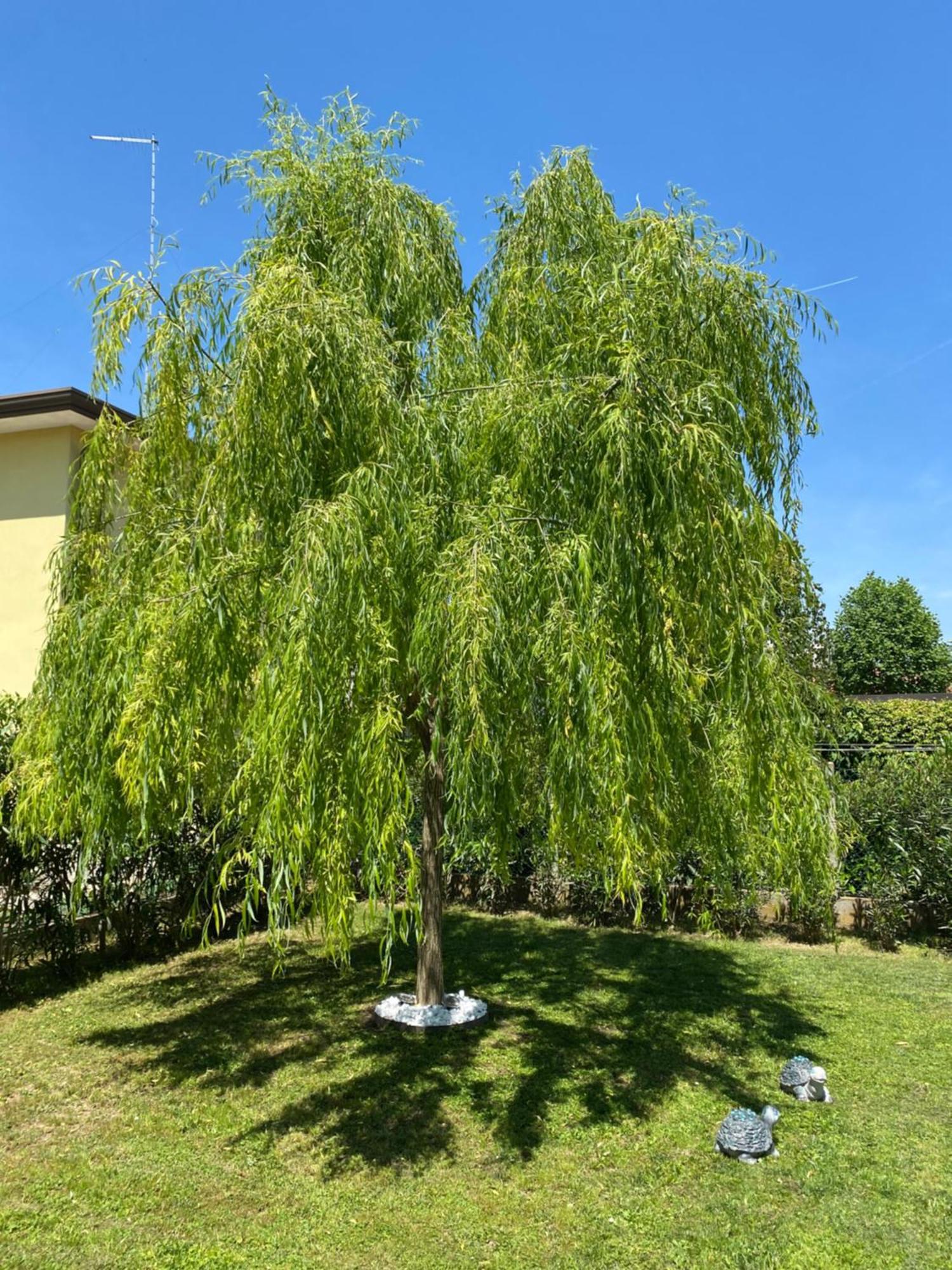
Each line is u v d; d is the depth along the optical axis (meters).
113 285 4.41
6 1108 4.45
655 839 4.03
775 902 8.70
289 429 3.73
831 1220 3.46
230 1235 3.32
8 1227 3.34
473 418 4.42
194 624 3.62
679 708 3.81
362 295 4.72
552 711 3.62
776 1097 4.66
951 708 13.12
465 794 3.56
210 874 4.07
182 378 4.31
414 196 5.41
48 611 4.85
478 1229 3.38
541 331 4.80
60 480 9.59
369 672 3.39
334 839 3.23
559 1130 4.25
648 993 6.52
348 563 3.31
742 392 4.57
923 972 7.15
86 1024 5.74
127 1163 3.88
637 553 3.47
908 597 27.05
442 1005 5.83
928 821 7.99
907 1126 4.30
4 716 6.05
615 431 3.40
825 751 9.57
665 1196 3.64
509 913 9.41
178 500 4.56
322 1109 4.45
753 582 3.74
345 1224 3.41
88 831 4.40
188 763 4.11
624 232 4.79
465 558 3.55
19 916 6.30
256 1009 6.06
